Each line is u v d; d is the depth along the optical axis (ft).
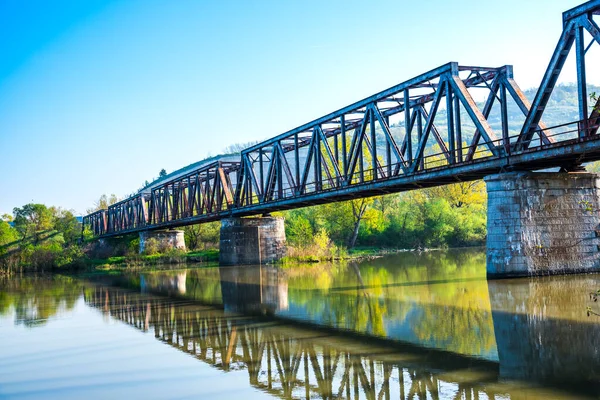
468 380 43.24
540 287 80.23
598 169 274.77
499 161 87.04
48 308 100.07
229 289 118.62
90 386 48.75
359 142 123.54
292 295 101.35
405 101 109.50
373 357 52.29
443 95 102.42
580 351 48.65
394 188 117.80
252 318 79.00
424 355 51.60
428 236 251.80
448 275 117.29
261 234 191.31
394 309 77.46
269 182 164.76
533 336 54.90
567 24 78.02
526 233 86.43
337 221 261.03
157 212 299.38
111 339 68.80
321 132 138.10
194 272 172.35
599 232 89.92
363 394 42.14
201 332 70.38
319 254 199.31
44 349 64.59
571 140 75.20
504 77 97.30
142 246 265.75
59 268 217.56
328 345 58.59
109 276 179.11
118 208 371.15
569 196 89.15
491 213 89.25
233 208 187.42
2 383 51.24
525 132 84.07
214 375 50.11
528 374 43.52
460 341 55.67
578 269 88.12
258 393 44.24
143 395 45.50
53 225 389.60
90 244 317.22
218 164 206.28
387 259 184.44
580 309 65.67
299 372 49.44
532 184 87.10
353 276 130.72
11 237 313.94
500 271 87.40
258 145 174.91
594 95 48.65
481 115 91.81
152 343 65.21
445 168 97.09
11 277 196.24
